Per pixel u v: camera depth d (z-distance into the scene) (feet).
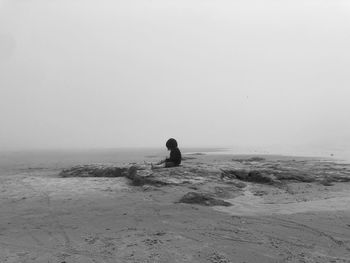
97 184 49.34
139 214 30.94
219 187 43.47
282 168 57.62
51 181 53.16
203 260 20.27
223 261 20.13
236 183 47.26
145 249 22.06
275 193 42.22
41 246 23.09
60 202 37.52
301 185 47.93
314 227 26.71
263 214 30.96
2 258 20.94
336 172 56.70
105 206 34.63
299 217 29.76
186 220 28.76
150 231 25.85
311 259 20.52
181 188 42.68
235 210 32.58
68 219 29.99
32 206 35.70
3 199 39.73
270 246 22.59
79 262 20.22
